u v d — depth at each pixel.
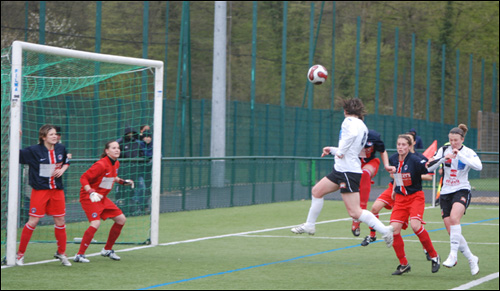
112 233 17.80
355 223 19.59
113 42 52.72
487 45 89.69
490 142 64.44
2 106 20.31
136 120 35.28
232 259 18.16
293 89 59.81
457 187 16.31
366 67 67.19
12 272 15.84
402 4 85.38
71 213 26.23
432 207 35.12
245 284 14.42
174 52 57.09
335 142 52.12
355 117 16.31
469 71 68.31
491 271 16.38
